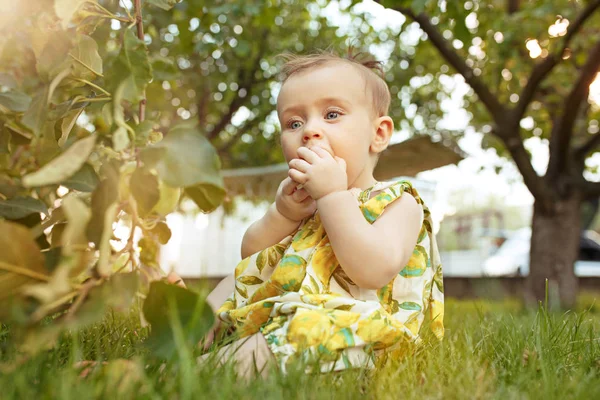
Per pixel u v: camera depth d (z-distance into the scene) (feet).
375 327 4.74
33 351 3.44
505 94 24.06
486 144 22.89
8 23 5.10
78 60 4.56
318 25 29.09
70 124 4.93
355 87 5.85
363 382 4.34
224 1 16.39
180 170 3.56
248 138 30.73
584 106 25.07
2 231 3.35
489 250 43.24
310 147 5.55
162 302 3.78
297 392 3.63
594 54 18.33
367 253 4.99
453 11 12.72
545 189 21.66
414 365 4.52
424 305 5.64
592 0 16.03
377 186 5.68
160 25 14.39
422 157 18.26
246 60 26.63
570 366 5.17
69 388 3.20
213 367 4.04
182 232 35.27
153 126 4.14
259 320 5.08
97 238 3.61
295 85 5.87
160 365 4.09
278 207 5.87
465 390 3.93
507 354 5.33
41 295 3.04
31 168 5.49
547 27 18.58
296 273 5.26
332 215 5.11
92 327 5.81
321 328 4.51
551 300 20.49
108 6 6.20
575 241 21.94
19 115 5.18
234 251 36.40
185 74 24.86
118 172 3.66
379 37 30.78
